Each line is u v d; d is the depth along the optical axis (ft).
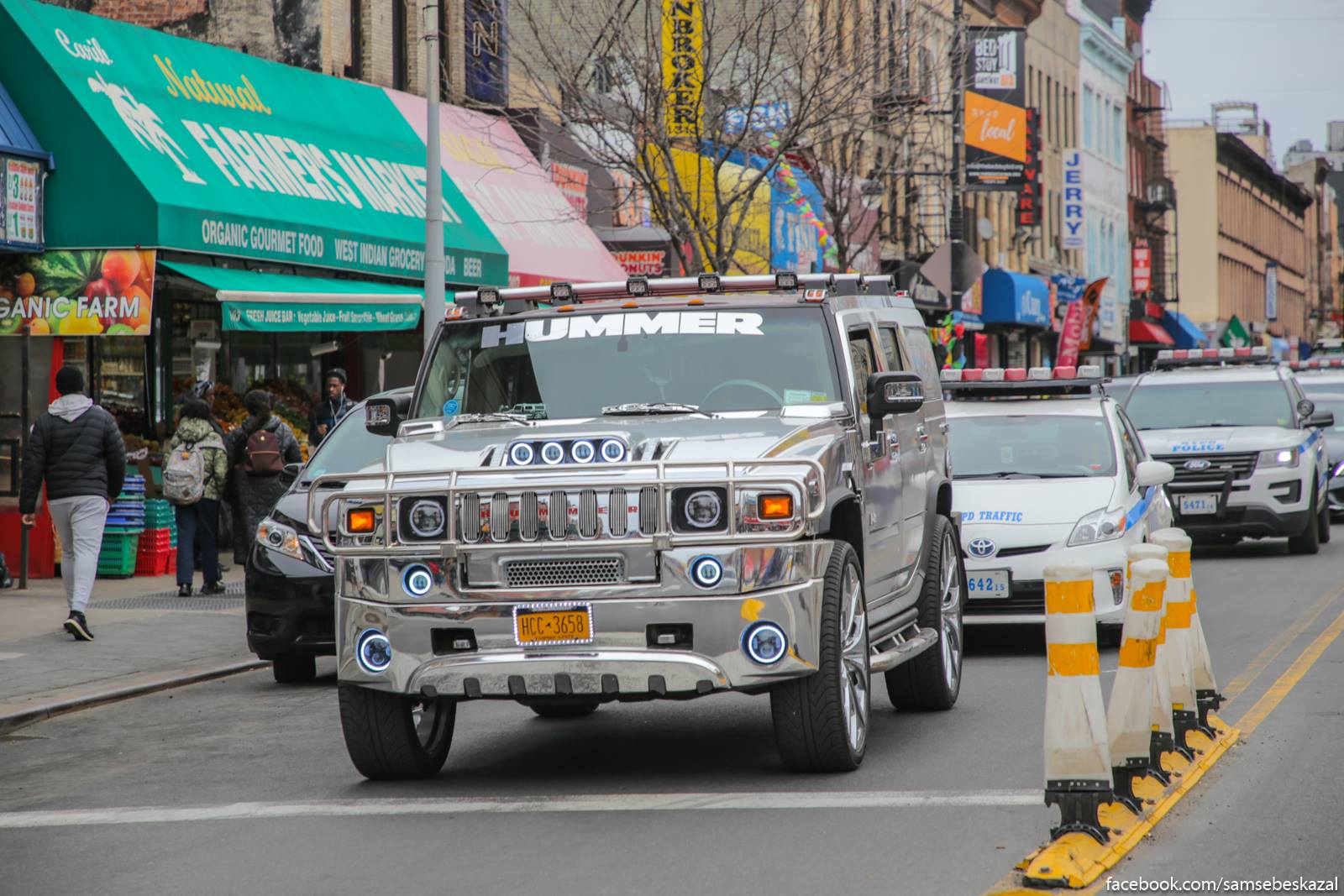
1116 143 352.49
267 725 57.11
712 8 136.77
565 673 41.11
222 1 128.77
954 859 35.09
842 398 46.75
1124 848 34.96
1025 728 51.08
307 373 126.62
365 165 121.90
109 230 95.96
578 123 143.74
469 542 41.55
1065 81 308.40
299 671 67.10
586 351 48.19
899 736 50.21
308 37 127.85
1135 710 37.93
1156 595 38.11
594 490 41.11
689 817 39.81
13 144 94.48
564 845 37.47
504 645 41.45
